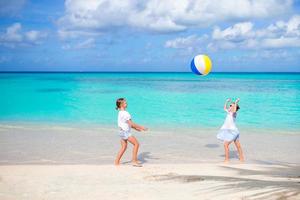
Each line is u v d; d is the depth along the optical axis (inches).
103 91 1609.3
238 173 325.4
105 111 850.8
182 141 510.3
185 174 320.8
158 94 1440.7
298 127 637.3
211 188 251.3
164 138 531.8
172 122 689.6
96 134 554.3
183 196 237.1
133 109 903.7
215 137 541.6
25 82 2669.8
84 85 2206.0
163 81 3112.7
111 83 2544.3
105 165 362.9
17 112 828.6
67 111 848.3
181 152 442.0
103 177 309.0
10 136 534.6
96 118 734.5
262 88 1911.9
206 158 410.9
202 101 1128.8
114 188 267.4
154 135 555.2
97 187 271.6
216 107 951.6
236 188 244.8
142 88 1887.3
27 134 551.5
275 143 501.4
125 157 412.2
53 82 2652.6
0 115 776.3
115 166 358.0
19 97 1258.0
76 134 554.3
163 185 274.7
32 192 258.2
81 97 1261.1
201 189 253.3
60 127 620.7
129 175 316.8
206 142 504.7
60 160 393.4
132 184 281.1
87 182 289.6
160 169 344.2
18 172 326.6
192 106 976.9
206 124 666.2
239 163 386.3
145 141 509.0
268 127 638.5
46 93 1460.4
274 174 319.3
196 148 465.7
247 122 698.2
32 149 446.0
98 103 1041.5
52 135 543.5
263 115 794.8
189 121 702.5
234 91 1649.9
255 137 546.3
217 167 355.3
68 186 275.7
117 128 613.0
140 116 772.6
